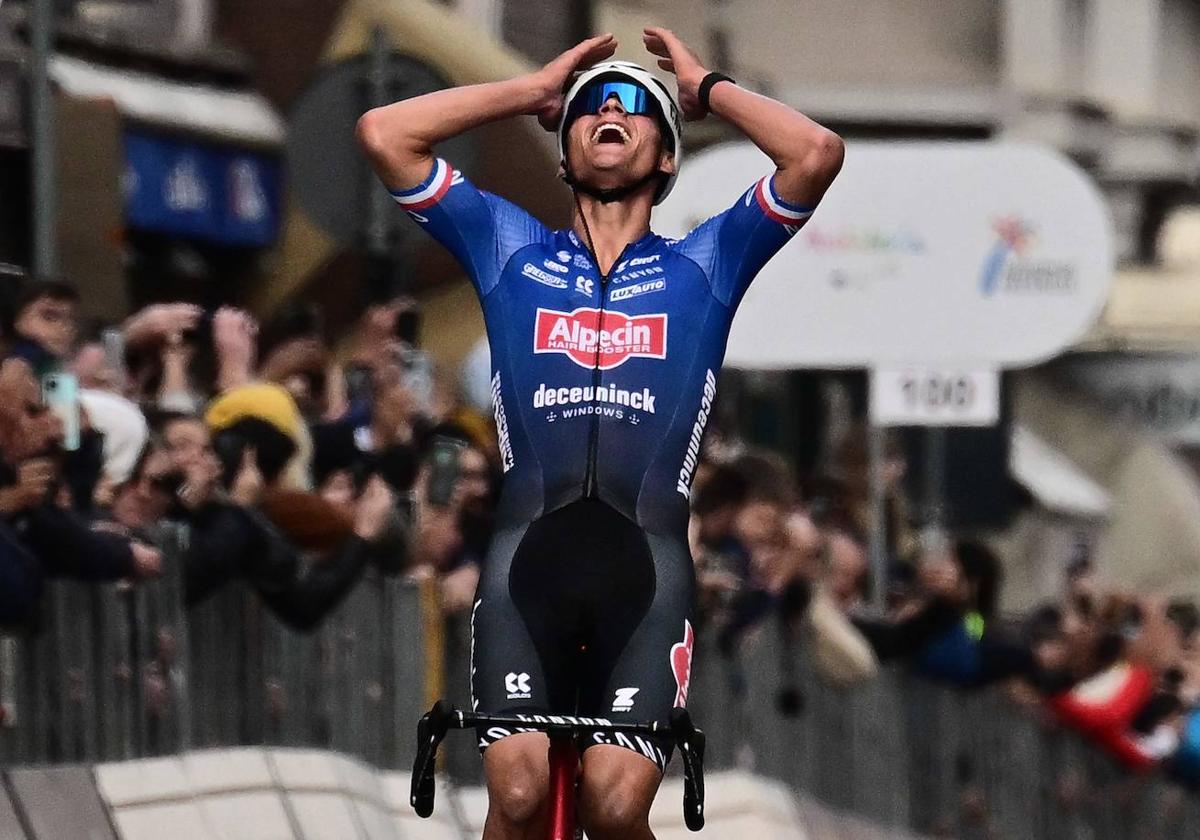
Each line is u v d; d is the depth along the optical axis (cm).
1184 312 6888
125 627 1952
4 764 1814
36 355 2064
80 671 1900
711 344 1545
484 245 1560
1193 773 3741
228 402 2255
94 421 2145
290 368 2505
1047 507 5641
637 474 1508
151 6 4247
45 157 2547
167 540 1997
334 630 2208
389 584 2278
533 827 1438
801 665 2759
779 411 4831
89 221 3025
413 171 1554
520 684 1462
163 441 2061
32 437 1861
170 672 2003
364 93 2528
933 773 3044
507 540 1504
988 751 3170
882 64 7306
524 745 1445
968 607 3052
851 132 6712
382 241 2533
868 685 2897
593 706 1492
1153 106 8125
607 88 1564
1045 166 3350
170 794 1969
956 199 3359
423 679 2327
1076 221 3356
